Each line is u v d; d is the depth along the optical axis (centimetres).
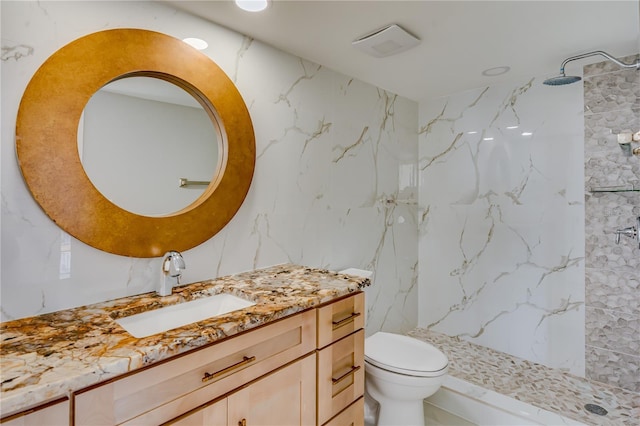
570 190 225
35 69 109
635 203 199
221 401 97
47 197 111
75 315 111
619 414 182
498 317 259
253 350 106
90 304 121
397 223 278
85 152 119
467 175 273
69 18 115
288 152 191
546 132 234
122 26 128
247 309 113
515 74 233
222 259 160
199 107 153
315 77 207
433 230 295
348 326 143
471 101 269
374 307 256
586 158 218
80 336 93
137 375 81
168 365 87
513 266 251
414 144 297
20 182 107
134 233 131
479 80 245
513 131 249
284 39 175
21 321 105
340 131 225
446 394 207
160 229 138
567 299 227
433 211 294
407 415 170
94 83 120
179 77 143
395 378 161
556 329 232
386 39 175
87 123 120
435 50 192
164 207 141
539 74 233
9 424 65
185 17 146
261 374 109
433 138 293
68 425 72
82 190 118
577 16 156
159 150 139
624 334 206
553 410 187
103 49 122
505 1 144
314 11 149
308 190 203
